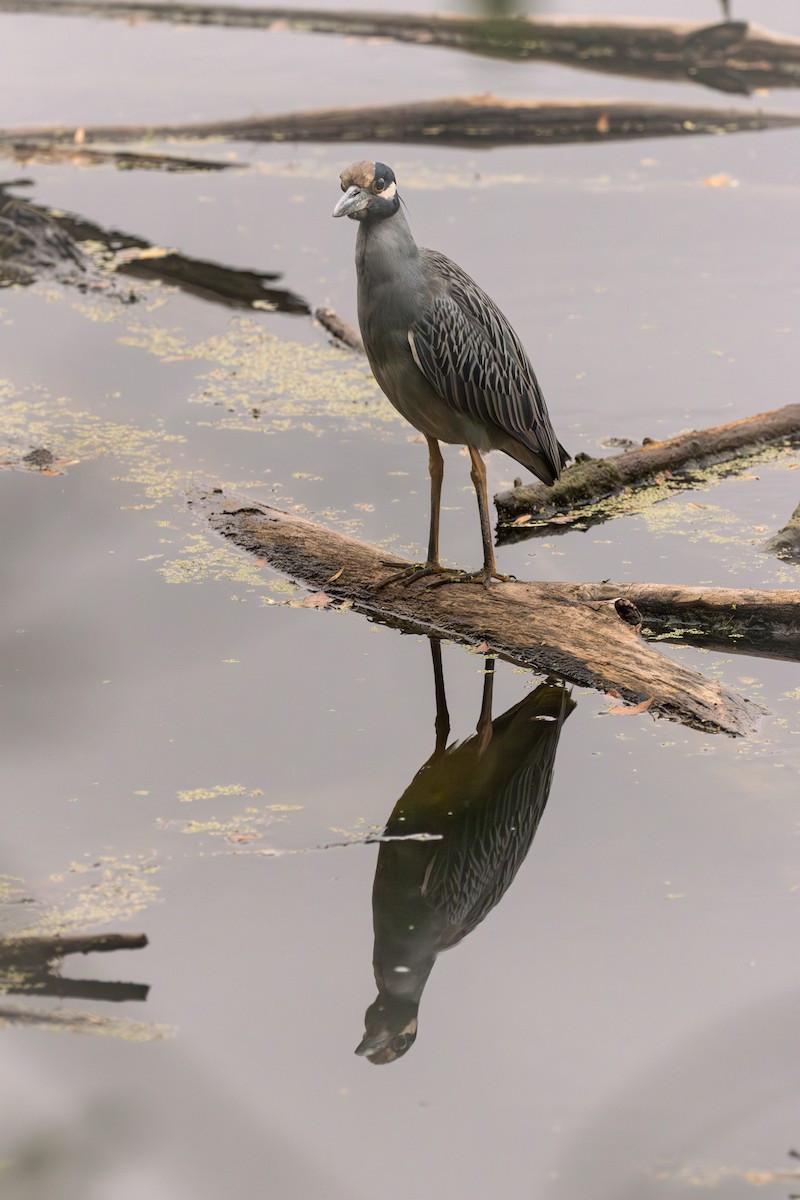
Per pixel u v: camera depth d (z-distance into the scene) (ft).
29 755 30.76
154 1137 20.58
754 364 55.42
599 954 24.77
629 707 33.30
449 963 24.63
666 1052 22.24
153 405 51.16
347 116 84.79
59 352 55.57
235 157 81.41
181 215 71.67
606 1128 20.67
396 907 26.12
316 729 32.37
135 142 83.41
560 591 37.09
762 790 29.78
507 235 69.05
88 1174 19.72
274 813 28.96
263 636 36.63
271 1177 19.71
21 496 43.78
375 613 37.96
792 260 66.18
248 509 42.27
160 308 60.70
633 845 28.12
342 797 29.60
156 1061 22.04
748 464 47.75
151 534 41.68
